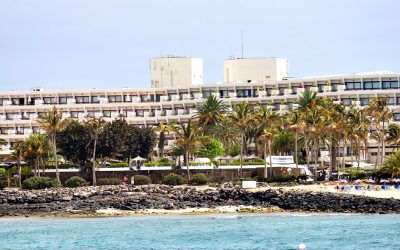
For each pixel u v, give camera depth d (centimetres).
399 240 12938
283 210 17375
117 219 16350
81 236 13962
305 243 12812
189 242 13075
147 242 13138
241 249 12325
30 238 13838
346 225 14825
